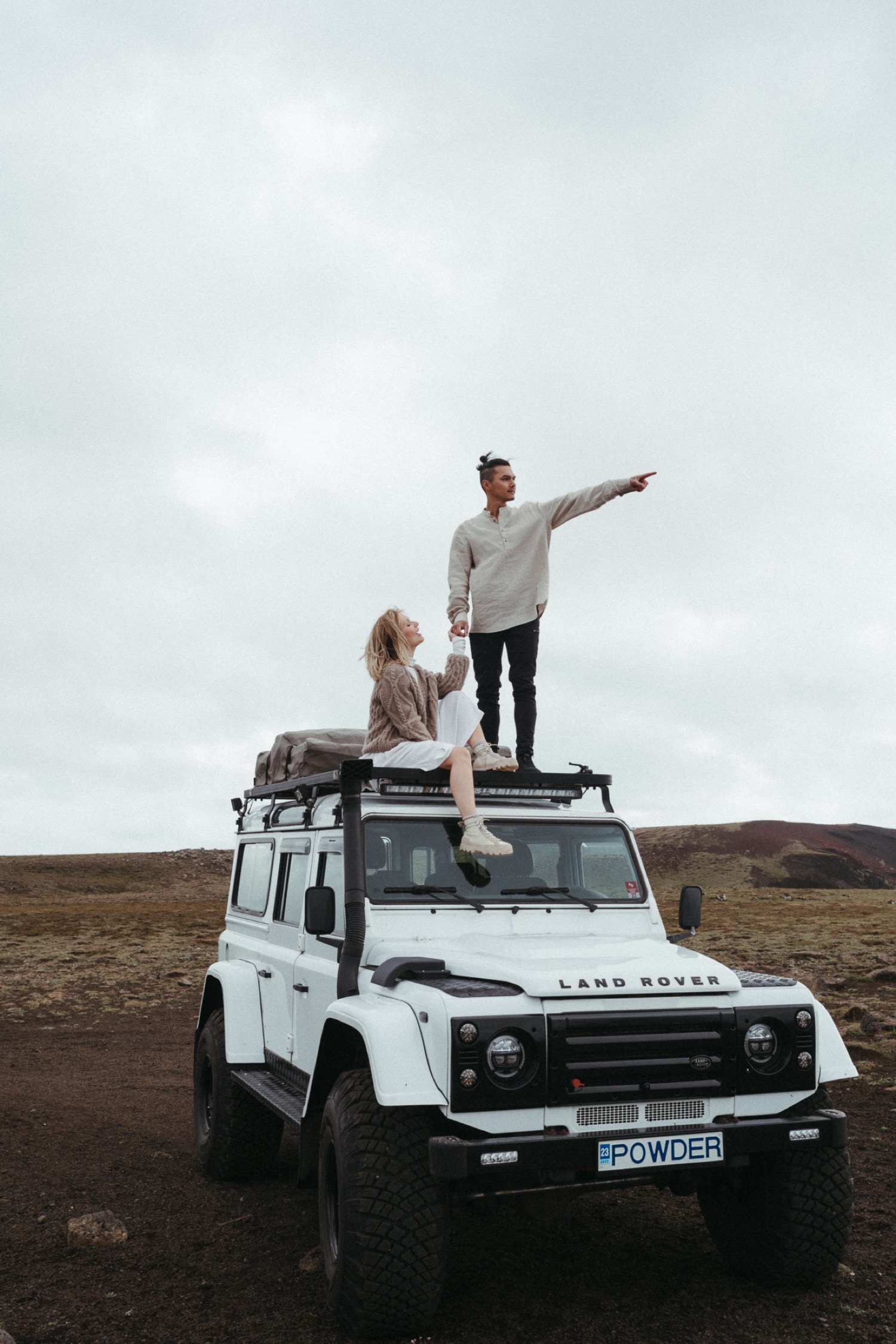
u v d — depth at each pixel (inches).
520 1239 196.4
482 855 202.8
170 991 659.4
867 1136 265.6
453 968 170.1
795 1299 164.2
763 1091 160.6
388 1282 145.8
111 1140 287.4
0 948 960.3
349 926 183.8
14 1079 380.2
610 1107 152.2
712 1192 181.5
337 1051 180.2
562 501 266.5
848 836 4013.3
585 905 202.7
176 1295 171.0
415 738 206.1
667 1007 157.9
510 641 264.4
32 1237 201.8
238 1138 239.6
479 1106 145.5
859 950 743.7
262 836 280.2
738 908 1454.2
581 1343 147.9
